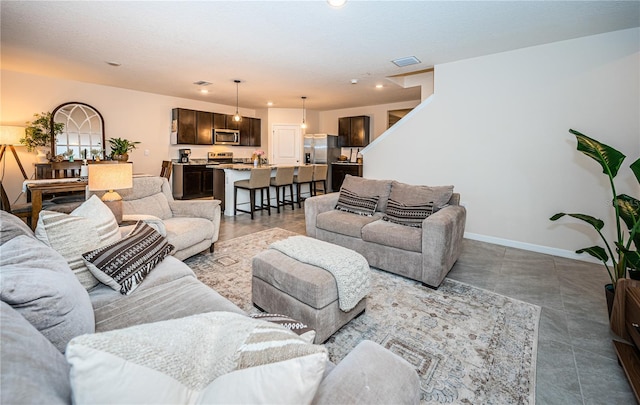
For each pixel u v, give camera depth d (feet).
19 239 4.11
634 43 10.21
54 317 3.39
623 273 6.98
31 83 16.92
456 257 10.42
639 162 7.15
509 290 8.68
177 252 9.20
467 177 14.06
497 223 13.37
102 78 17.60
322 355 2.19
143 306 4.89
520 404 4.75
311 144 27.81
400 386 2.75
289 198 22.72
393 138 16.30
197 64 14.62
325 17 9.54
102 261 5.30
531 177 12.42
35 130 16.34
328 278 6.16
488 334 6.56
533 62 12.06
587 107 11.11
